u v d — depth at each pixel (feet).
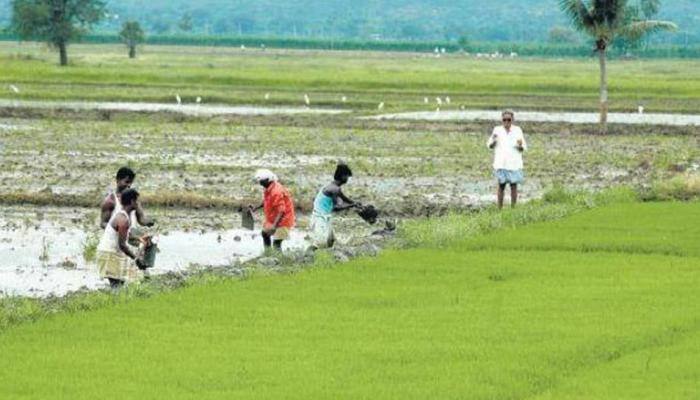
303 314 200.95
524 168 455.63
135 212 242.37
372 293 217.97
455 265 245.86
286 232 267.39
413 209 351.05
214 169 433.07
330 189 273.54
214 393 156.35
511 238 278.26
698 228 293.23
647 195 364.58
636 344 181.88
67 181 398.01
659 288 221.87
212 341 183.32
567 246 269.23
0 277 254.68
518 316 198.70
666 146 552.41
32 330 190.19
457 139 568.82
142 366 169.07
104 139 533.14
